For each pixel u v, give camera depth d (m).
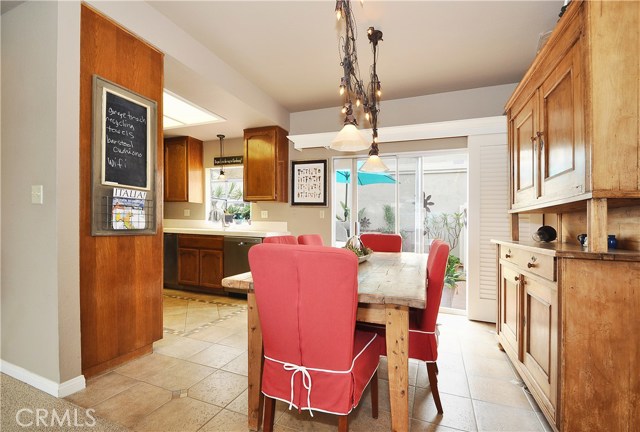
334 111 4.12
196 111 3.53
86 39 1.90
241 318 3.29
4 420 1.56
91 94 1.92
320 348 1.25
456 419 1.64
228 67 2.99
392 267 2.02
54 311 1.75
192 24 2.40
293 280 1.22
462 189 4.27
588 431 1.32
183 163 4.74
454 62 2.90
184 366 2.19
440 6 2.15
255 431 1.53
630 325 1.28
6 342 1.98
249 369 1.54
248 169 4.25
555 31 1.61
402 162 3.91
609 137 1.32
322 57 2.86
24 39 1.86
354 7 2.15
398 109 3.75
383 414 1.70
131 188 2.16
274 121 3.90
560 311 1.38
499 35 2.49
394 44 2.61
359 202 4.14
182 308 3.65
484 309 3.31
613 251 1.42
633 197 1.30
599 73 1.34
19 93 1.88
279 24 2.38
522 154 2.31
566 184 1.57
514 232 2.58
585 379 1.33
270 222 4.45
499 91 3.39
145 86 2.25
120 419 1.60
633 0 1.32
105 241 2.04
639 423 1.27
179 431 1.52
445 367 2.24
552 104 1.76
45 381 1.80
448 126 3.48
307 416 1.67
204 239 4.36
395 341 1.35
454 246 4.35
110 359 2.10
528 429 1.57
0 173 1.98
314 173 4.21
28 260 1.85
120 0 2.04
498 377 2.10
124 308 2.17
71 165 1.80
